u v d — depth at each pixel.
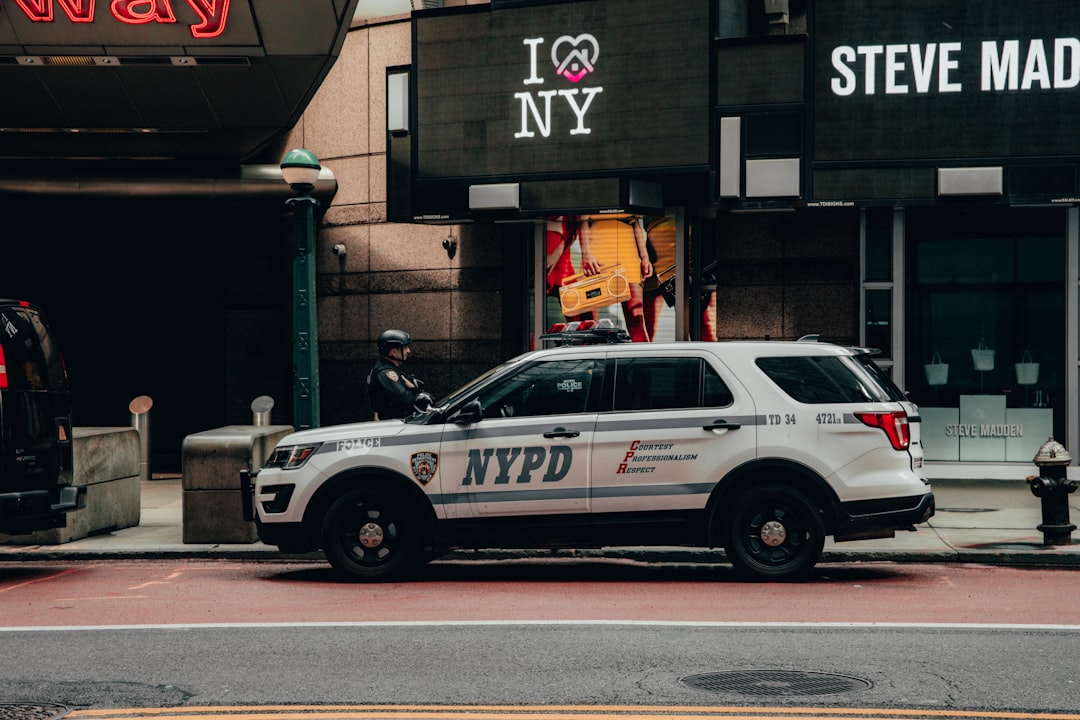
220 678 6.76
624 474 9.83
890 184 15.49
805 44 15.62
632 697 6.27
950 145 15.38
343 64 19.03
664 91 15.88
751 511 9.87
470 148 16.73
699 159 15.77
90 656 7.36
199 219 20.05
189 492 12.18
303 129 19.50
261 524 10.27
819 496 9.80
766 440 9.75
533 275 17.88
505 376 10.12
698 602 9.00
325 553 10.15
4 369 10.34
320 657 7.23
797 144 15.65
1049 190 15.20
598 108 16.16
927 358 16.88
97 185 18.77
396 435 10.07
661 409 9.91
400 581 10.12
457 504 9.95
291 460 10.22
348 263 19.11
